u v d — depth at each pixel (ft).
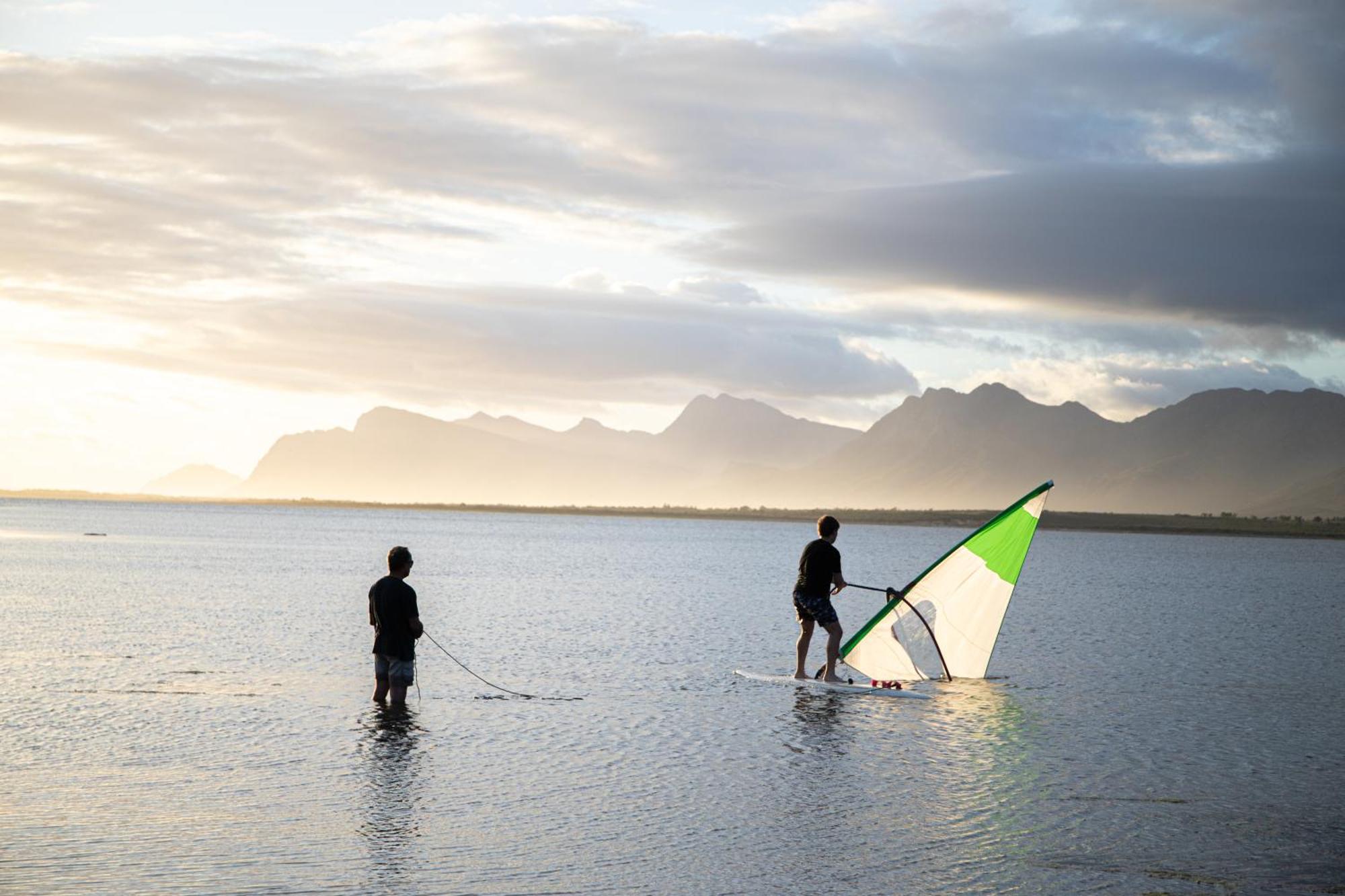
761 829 34.73
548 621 99.25
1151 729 51.80
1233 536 638.53
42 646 76.28
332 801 37.27
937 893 29.22
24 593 121.70
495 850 32.19
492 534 469.16
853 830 34.71
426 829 34.24
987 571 68.64
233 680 62.69
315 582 145.48
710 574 182.80
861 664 68.90
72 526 424.46
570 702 57.06
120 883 28.94
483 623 96.89
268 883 29.07
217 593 124.77
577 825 34.83
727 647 81.05
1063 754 46.03
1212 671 72.28
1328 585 179.22
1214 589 163.02
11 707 53.26
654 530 606.96
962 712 55.72
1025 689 64.23
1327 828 35.53
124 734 47.55
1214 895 29.43
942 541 459.73
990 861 31.89
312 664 69.21
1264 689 64.85
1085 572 208.23
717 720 52.65
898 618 68.85
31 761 42.45
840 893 29.09
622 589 142.10
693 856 31.91
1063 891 29.53
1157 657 79.71
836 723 52.39
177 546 269.23
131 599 115.34
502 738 47.96
